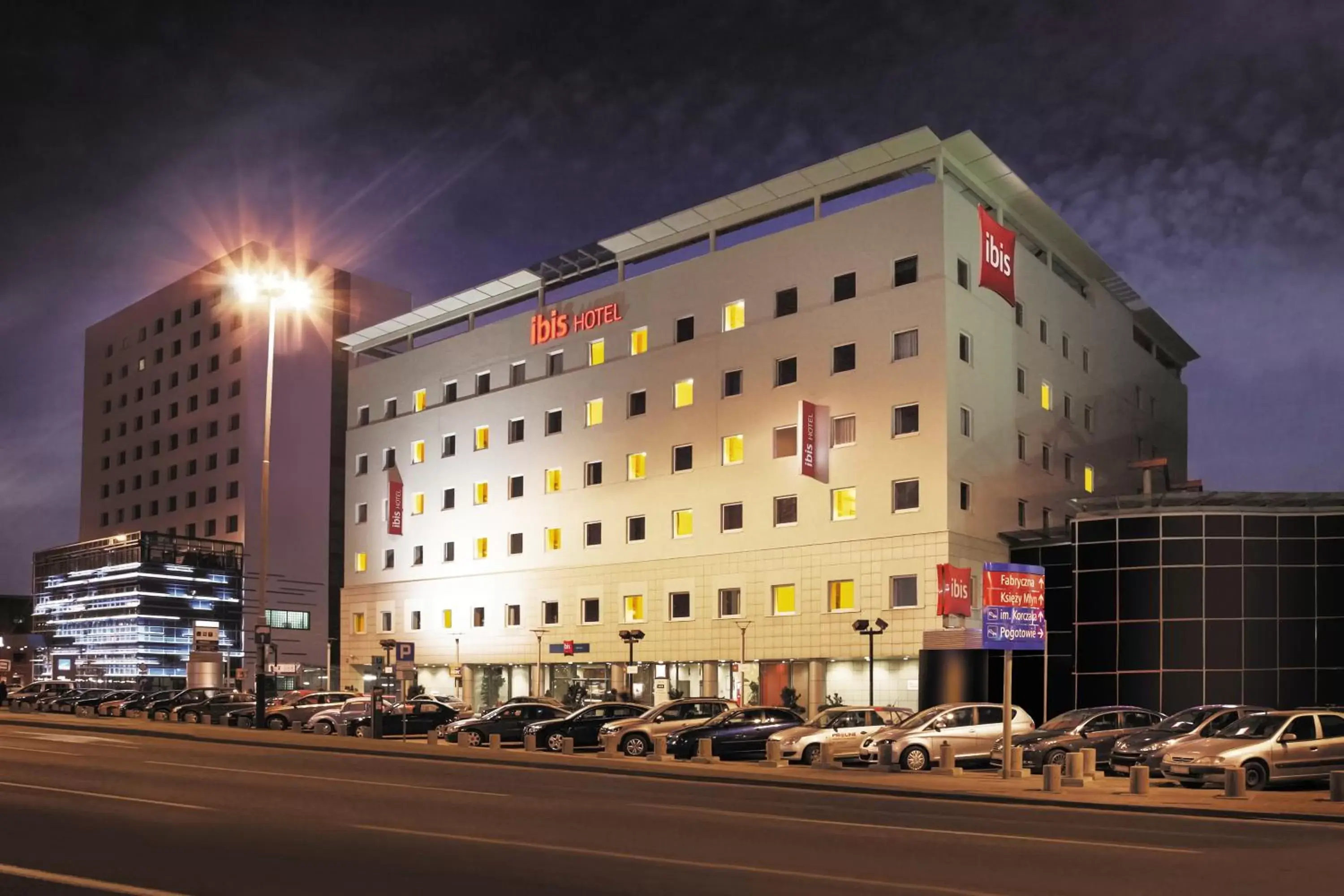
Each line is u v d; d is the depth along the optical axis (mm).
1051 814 19500
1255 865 13266
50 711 63094
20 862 12039
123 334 110125
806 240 57406
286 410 97438
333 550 99812
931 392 51906
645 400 63406
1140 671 45688
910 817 18094
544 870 11953
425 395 76375
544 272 70125
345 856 12703
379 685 43594
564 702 63781
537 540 67875
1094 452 64500
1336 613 44531
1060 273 65812
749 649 56844
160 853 12695
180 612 92375
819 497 55219
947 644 48781
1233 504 46188
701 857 13094
